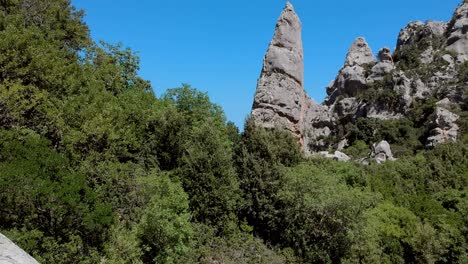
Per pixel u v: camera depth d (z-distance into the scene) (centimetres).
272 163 3159
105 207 1989
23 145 2103
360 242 2964
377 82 9588
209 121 3262
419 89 8975
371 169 5331
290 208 2970
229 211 2888
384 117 8925
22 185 1797
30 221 1814
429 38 10381
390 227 3428
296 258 2827
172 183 2478
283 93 4728
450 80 8881
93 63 3831
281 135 3516
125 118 2991
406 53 10181
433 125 7731
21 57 2577
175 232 2225
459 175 5338
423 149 7456
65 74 2831
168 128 3030
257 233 3022
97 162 2475
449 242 3419
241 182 3073
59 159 2022
